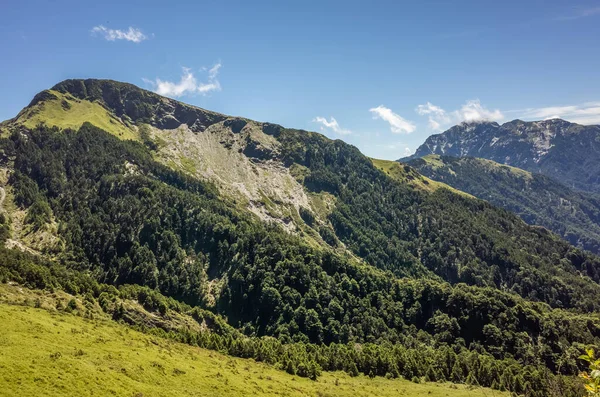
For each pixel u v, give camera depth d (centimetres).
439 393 13488
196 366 9744
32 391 5750
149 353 9375
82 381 6500
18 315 8944
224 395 8288
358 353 16788
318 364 14962
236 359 13250
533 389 14300
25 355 6719
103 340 9225
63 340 8225
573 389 12888
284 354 14762
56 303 15162
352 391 12181
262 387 9819
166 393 7350
